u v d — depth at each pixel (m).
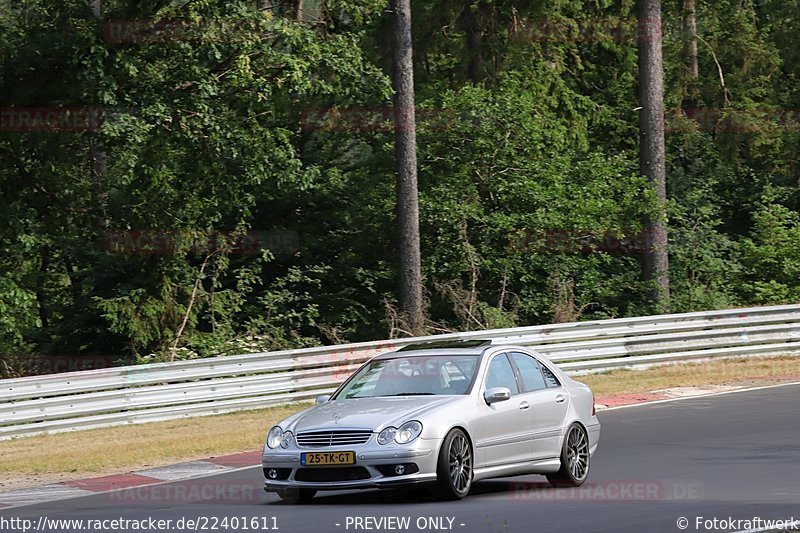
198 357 101.31
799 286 128.12
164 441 67.50
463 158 122.38
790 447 56.38
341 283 130.00
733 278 129.12
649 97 121.19
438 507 41.50
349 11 105.19
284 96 110.88
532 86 136.12
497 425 44.66
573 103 142.38
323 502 44.75
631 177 120.00
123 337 113.75
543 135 123.88
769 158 149.62
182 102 99.00
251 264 120.50
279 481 43.09
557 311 109.69
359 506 42.69
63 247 113.25
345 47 104.19
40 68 97.69
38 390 73.00
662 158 121.38
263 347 104.12
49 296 134.38
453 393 44.84
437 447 42.09
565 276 118.75
